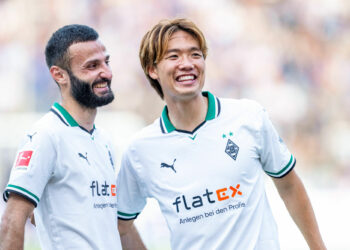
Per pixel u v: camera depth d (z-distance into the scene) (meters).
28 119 51.62
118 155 45.56
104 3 60.19
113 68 58.16
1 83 55.34
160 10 60.59
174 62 12.37
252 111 12.81
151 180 12.90
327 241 39.78
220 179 12.39
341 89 60.00
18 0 59.84
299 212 13.27
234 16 61.72
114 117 52.00
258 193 12.59
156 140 12.88
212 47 60.38
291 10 62.50
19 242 11.66
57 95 54.03
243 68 59.91
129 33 59.47
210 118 12.70
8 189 11.77
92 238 12.19
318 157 56.12
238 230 12.30
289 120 58.31
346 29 62.44
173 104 12.69
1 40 58.31
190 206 12.43
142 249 14.62
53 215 12.16
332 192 42.84
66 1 60.06
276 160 12.90
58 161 12.15
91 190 12.38
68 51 12.55
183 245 12.52
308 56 60.88
